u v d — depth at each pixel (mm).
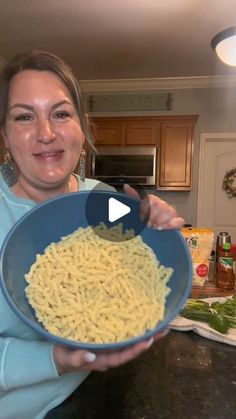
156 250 591
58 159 608
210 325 957
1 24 2438
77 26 2463
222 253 1358
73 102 637
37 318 491
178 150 3580
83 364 438
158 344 910
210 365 818
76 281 543
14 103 586
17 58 618
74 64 3229
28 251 547
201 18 2320
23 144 593
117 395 708
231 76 3510
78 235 606
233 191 3781
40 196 671
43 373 474
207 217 3865
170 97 3738
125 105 3818
